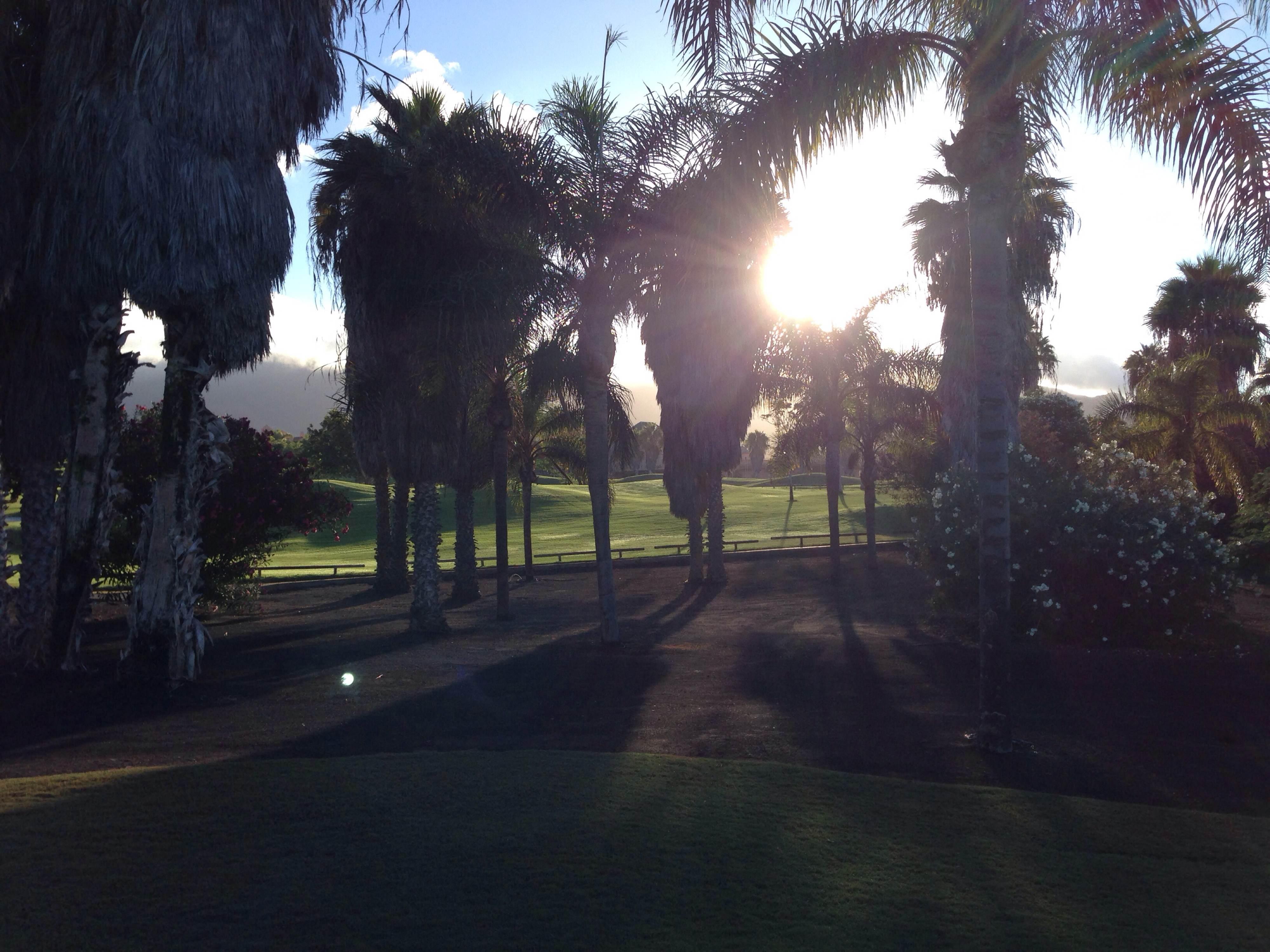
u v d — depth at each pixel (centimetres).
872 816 582
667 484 3089
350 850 498
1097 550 1408
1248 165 812
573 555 4347
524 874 471
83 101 1033
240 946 394
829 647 1514
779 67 850
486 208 1582
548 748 810
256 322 1160
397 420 1950
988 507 813
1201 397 3017
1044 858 521
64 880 458
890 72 852
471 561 2889
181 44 1017
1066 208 2178
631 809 573
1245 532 2316
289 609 2747
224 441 1246
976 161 825
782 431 3194
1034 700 1035
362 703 1073
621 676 1251
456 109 1609
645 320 1706
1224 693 1058
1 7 1187
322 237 1862
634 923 422
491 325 1586
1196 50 799
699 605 2559
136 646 1180
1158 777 729
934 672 1230
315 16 1141
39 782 634
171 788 611
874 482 3300
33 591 1377
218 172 1054
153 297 1084
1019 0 802
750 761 728
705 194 905
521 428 3003
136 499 1966
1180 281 3584
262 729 933
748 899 451
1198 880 495
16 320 1370
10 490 1719
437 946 397
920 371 3008
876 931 422
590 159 1556
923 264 2647
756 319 2592
